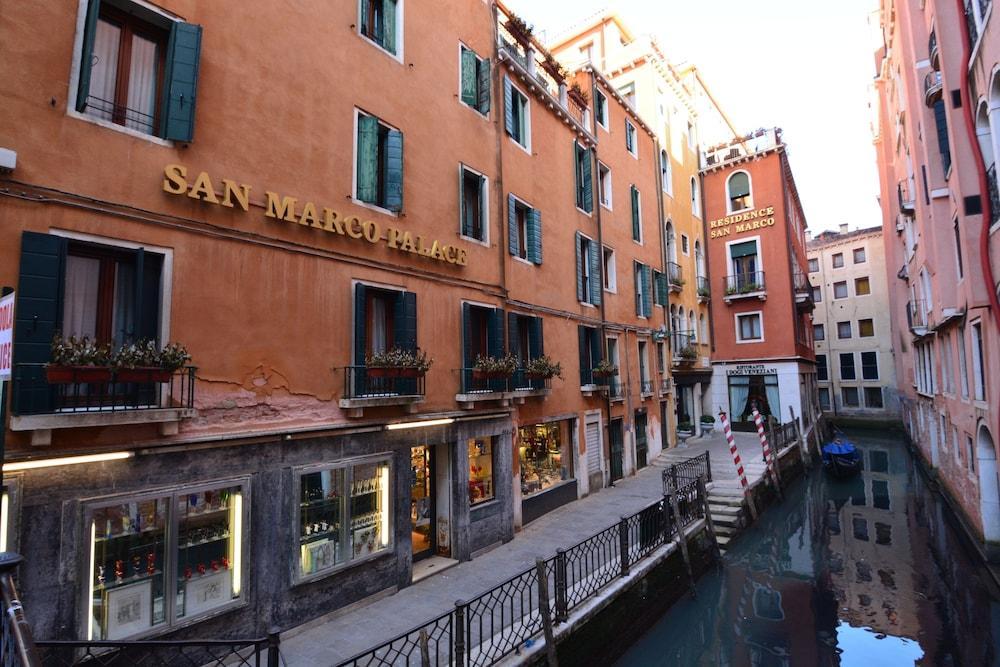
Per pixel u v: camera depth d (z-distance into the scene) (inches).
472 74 397.7
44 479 173.5
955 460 554.6
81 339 185.0
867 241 1429.6
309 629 244.5
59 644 125.8
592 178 581.6
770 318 918.4
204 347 219.1
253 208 241.8
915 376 872.3
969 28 359.9
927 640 319.3
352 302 283.9
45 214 181.2
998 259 344.5
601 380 551.8
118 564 189.5
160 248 209.9
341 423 267.4
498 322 396.8
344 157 287.6
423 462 347.3
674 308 836.6
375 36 325.1
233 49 240.7
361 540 274.5
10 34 177.8
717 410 956.0
